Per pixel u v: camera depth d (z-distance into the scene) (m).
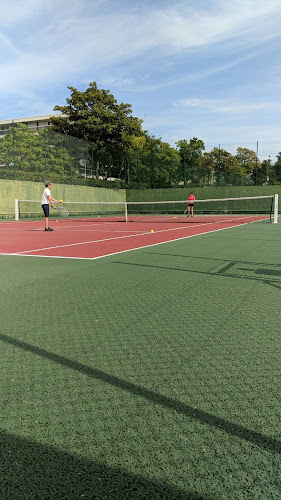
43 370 1.85
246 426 1.34
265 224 14.63
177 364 1.90
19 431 1.33
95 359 1.97
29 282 3.93
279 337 2.27
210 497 1.02
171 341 2.22
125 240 8.48
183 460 1.17
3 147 20.81
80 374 1.79
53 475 1.11
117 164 31.53
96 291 3.52
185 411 1.45
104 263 5.16
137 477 1.10
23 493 1.04
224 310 2.86
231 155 28.64
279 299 3.18
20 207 21.81
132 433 1.31
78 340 2.25
